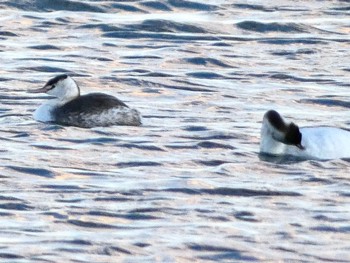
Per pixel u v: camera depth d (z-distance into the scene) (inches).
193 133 790.5
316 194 634.2
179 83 981.8
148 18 1282.0
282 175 677.3
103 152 733.3
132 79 984.9
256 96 939.3
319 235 558.3
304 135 719.7
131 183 652.1
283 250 534.6
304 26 1283.2
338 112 901.2
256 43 1198.3
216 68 1066.1
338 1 1450.5
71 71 1017.5
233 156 722.8
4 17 1262.3
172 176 669.9
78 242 538.9
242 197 625.9
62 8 1318.9
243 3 1390.3
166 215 587.5
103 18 1278.3
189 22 1263.5
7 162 693.9
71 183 650.8
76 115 805.2
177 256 523.5
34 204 603.8
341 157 713.0
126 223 573.3
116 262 514.0
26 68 1026.1
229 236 552.4
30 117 830.5
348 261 522.6
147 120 832.3
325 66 1088.8
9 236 546.0
